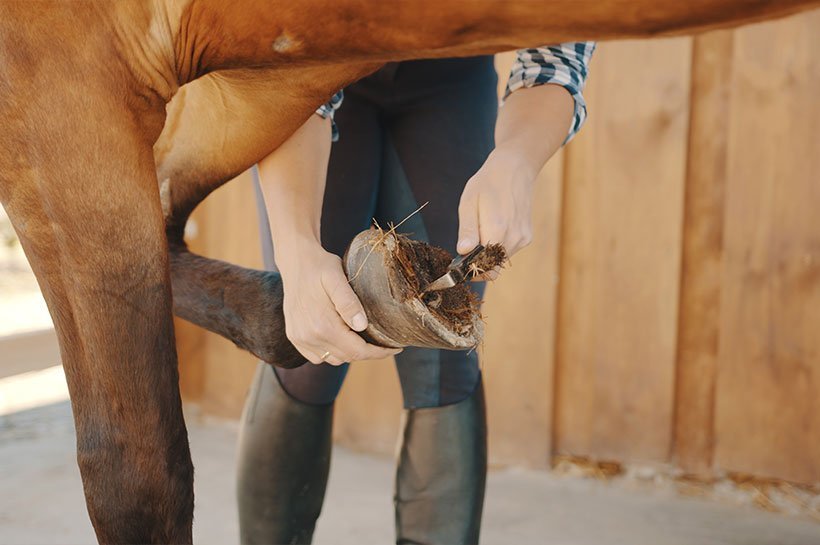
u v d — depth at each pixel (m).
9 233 4.68
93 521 1.24
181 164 1.44
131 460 1.21
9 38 1.12
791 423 2.65
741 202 2.67
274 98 1.28
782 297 2.64
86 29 1.13
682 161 2.71
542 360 2.85
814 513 2.54
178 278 1.47
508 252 1.25
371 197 1.80
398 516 1.75
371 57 1.06
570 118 1.45
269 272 1.42
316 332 1.22
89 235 1.17
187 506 1.24
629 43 2.74
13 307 4.35
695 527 2.46
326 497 2.63
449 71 1.78
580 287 2.84
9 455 2.86
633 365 2.79
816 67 2.59
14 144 1.16
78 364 1.24
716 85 2.71
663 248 2.74
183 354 3.36
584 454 2.87
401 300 1.11
